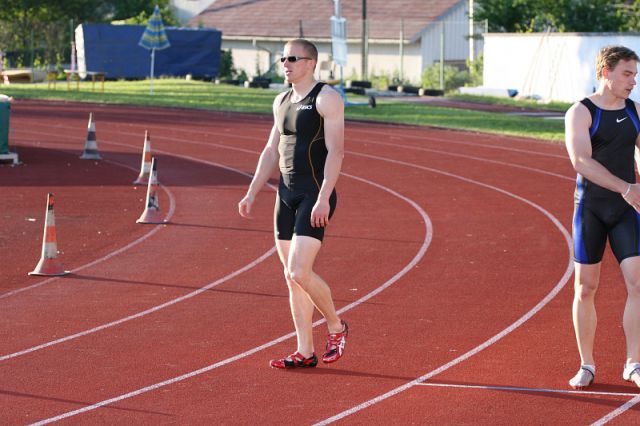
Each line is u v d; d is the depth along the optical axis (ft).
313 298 32.48
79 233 60.39
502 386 31.63
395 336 37.86
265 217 66.39
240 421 28.55
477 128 130.82
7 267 50.70
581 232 30.60
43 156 101.30
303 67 31.65
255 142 117.29
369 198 75.15
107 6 327.26
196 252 54.75
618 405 29.66
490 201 73.41
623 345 36.04
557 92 184.96
